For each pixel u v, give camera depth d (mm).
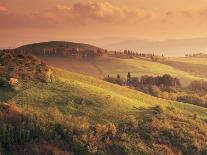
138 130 84125
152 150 78625
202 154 82938
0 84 91875
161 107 100750
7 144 69562
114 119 87188
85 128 77938
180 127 90812
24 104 84500
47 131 73812
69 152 72000
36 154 69625
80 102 92688
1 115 74125
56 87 99312
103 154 73375
